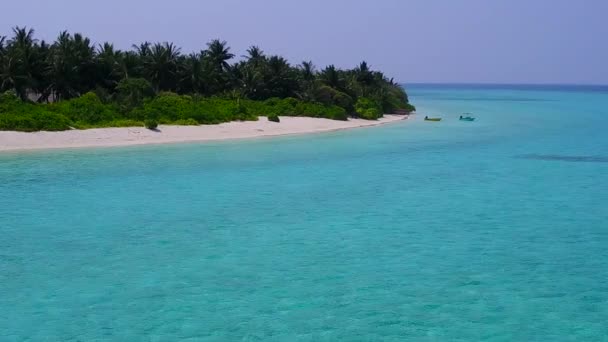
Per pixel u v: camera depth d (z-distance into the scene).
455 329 15.98
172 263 21.66
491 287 19.28
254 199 33.59
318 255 22.83
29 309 17.19
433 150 58.41
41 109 61.72
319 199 33.78
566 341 15.29
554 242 24.88
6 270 20.69
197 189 36.56
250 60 101.44
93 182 38.53
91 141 57.62
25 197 33.56
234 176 41.69
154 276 20.17
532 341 15.29
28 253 22.78
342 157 52.56
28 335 15.45
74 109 63.69
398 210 31.05
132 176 41.00
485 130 82.56
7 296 18.19
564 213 30.48
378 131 80.19
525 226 27.66
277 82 95.69
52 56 72.88
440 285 19.45
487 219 29.11
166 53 84.12
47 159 48.06
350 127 85.50
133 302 17.77
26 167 43.97
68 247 23.66
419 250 23.62
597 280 20.03
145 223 27.72
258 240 24.95
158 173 42.44
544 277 20.31
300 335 15.55
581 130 82.31
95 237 25.19
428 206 32.09
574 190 37.06
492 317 16.81
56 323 16.23
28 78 68.44
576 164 49.19
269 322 16.38
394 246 24.19
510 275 20.50
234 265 21.50
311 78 104.44
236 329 15.91
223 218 28.94
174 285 19.28
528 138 70.81
